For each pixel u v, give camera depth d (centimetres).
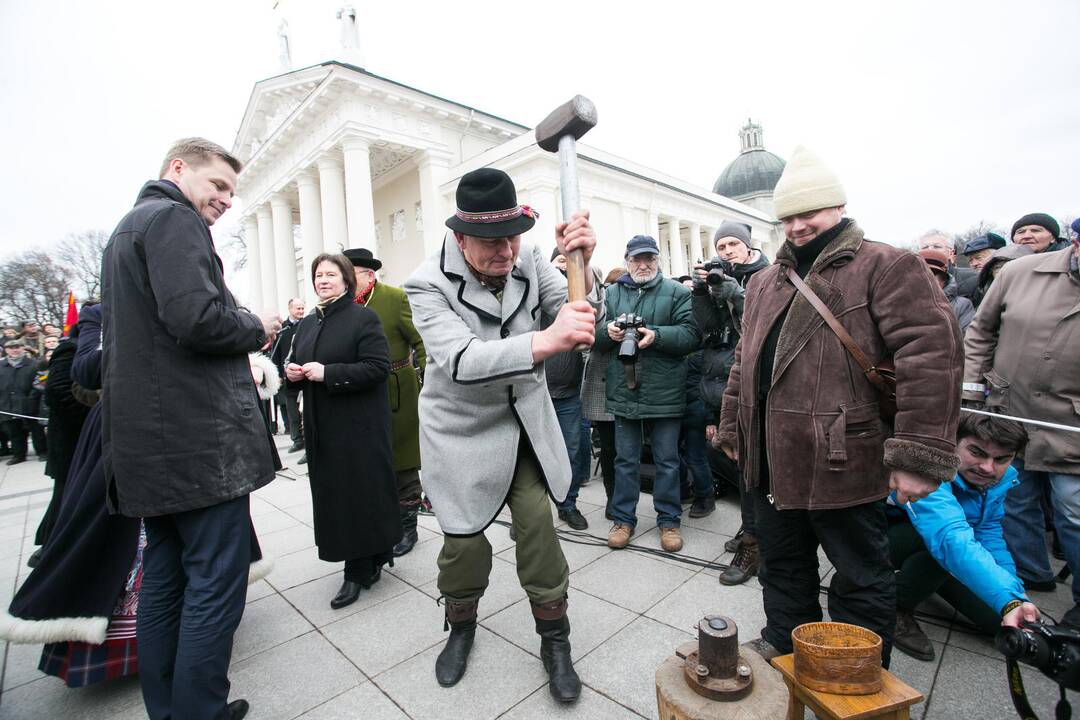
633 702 179
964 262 662
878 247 161
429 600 263
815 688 122
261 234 2531
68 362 293
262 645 229
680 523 355
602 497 429
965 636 215
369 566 268
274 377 224
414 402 334
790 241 176
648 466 434
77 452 212
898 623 209
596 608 244
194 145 182
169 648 172
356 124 1756
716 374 319
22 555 374
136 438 157
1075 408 222
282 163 2234
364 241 1745
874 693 119
